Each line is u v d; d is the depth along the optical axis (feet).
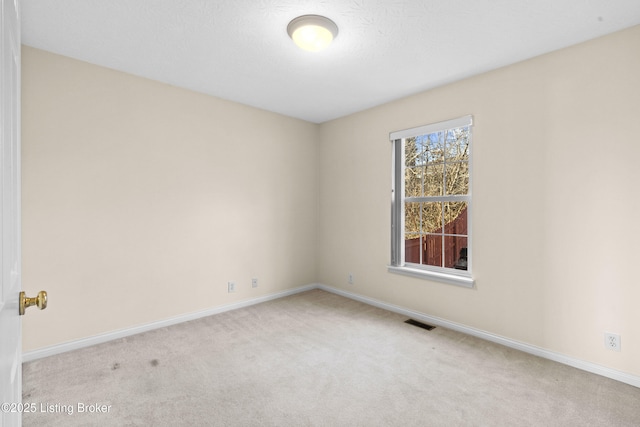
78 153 8.34
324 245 14.19
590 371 7.29
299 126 13.64
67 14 6.40
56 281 8.04
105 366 7.45
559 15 6.40
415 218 11.19
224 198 11.28
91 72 8.52
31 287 7.70
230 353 8.15
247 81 9.73
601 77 7.13
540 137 8.02
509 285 8.60
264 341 8.87
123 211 9.08
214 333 9.41
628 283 6.84
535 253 8.13
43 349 7.84
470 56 8.13
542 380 6.96
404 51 7.89
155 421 5.62
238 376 7.08
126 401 6.17
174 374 7.14
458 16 6.48
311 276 14.30
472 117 9.25
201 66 8.75
